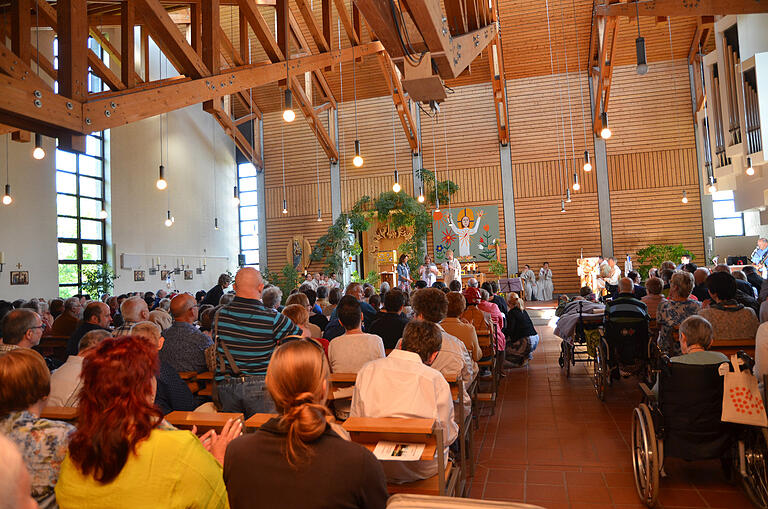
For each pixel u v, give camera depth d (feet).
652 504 10.41
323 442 4.59
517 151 57.16
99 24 33.78
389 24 16.55
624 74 54.75
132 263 46.65
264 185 63.46
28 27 20.95
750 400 9.96
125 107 18.78
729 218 53.78
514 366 25.16
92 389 4.62
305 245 61.57
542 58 55.11
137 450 4.55
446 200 58.23
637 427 11.41
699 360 10.55
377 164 60.29
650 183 53.98
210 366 12.02
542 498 11.14
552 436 15.08
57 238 39.27
